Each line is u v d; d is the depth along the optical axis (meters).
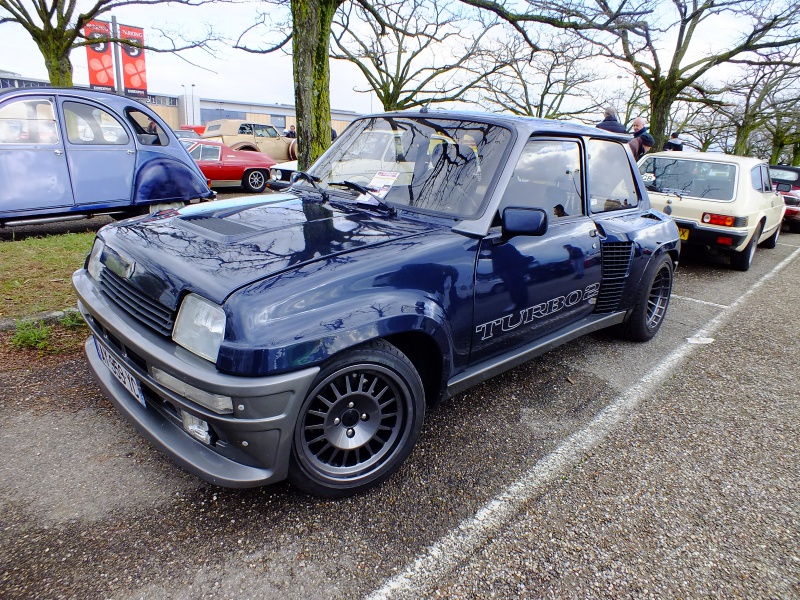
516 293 2.72
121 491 2.17
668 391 3.44
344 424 2.15
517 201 2.71
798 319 5.18
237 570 1.82
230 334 1.77
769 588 1.88
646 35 11.01
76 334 3.56
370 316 1.99
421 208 2.67
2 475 2.20
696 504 2.32
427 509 2.19
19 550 1.83
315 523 2.07
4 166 5.53
